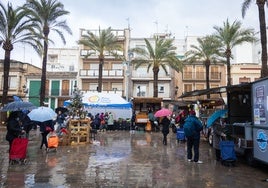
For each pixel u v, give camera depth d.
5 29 30.34
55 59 66.25
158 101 35.03
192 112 11.62
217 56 43.78
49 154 13.05
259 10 21.73
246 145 10.52
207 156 12.97
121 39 55.69
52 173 9.18
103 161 11.43
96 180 8.38
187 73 55.97
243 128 10.84
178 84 56.06
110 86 54.97
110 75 54.41
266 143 9.45
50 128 13.97
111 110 36.25
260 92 9.88
